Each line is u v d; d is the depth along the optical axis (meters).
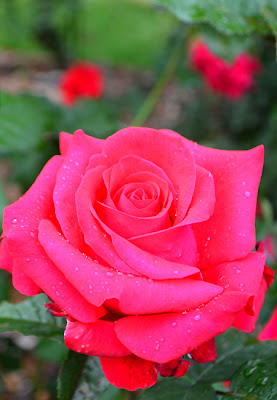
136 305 0.36
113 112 0.68
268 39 0.49
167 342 0.36
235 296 0.36
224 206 0.40
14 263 0.38
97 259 0.38
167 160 0.40
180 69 1.70
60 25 2.55
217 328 0.36
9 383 0.97
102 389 0.40
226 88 1.41
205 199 0.39
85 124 0.63
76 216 0.39
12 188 1.34
